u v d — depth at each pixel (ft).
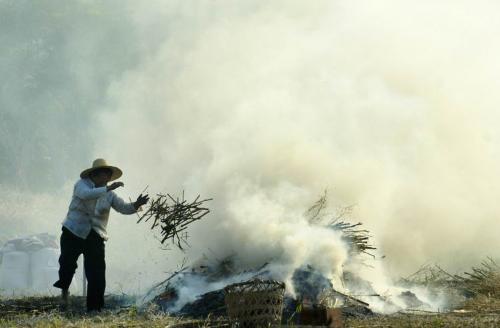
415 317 48.47
